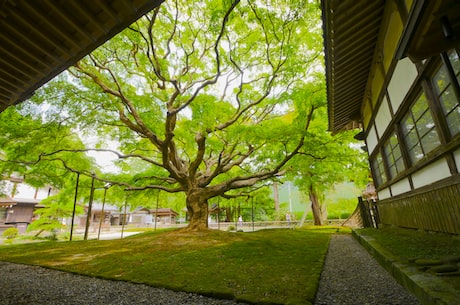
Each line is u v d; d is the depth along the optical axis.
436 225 3.96
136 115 9.38
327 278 3.59
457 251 2.99
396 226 6.15
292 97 8.77
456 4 1.82
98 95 8.78
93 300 3.15
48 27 3.03
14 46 3.20
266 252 6.00
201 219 11.31
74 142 11.97
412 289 2.40
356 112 8.40
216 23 7.11
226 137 10.97
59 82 8.37
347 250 5.90
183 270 4.54
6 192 20.36
